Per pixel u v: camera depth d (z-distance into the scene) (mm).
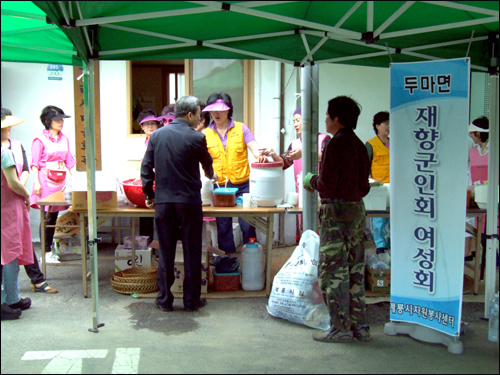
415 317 3541
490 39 3861
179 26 3637
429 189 3391
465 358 3262
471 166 5176
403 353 3340
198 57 4180
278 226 6723
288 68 6496
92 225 3707
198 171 4137
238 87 6605
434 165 3355
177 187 4027
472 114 6621
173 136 4043
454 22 3389
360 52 4223
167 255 4121
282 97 6547
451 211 3318
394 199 3539
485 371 3059
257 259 4688
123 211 4383
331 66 6562
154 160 4105
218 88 6613
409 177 3469
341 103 3373
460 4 2891
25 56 4172
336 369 3090
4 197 3893
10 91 6523
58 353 3316
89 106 3641
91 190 3693
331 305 3424
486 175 5074
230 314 4129
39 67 6512
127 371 3047
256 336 3650
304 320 3824
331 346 3457
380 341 3551
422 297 3492
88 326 3828
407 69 3391
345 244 3395
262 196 4484
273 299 3990
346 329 3479
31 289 4777
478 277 4676
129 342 3520
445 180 3326
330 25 3545
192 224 4090
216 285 4688
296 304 3850
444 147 3311
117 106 6570
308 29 3881
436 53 4195
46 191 5766
